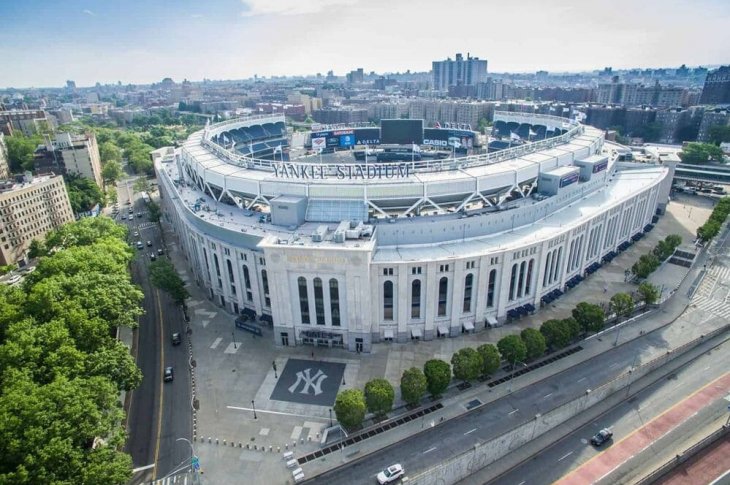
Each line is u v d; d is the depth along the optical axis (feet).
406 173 392.68
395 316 330.75
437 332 339.36
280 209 358.43
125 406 287.89
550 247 358.02
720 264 460.96
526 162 426.10
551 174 413.39
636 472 234.38
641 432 260.01
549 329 310.65
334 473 236.02
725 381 297.94
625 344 334.65
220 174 415.85
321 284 316.60
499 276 336.08
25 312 293.23
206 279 412.36
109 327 302.45
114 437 219.00
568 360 316.60
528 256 344.28
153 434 265.13
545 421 256.52
